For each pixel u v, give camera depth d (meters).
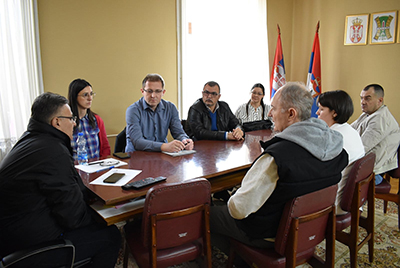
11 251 1.24
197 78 3.93
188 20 3.74
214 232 1.53
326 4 4.52
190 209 1.26
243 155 2.08
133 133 2.28
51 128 1.32
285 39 4.91
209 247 1.36
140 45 3.35
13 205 1.20
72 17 2.86
